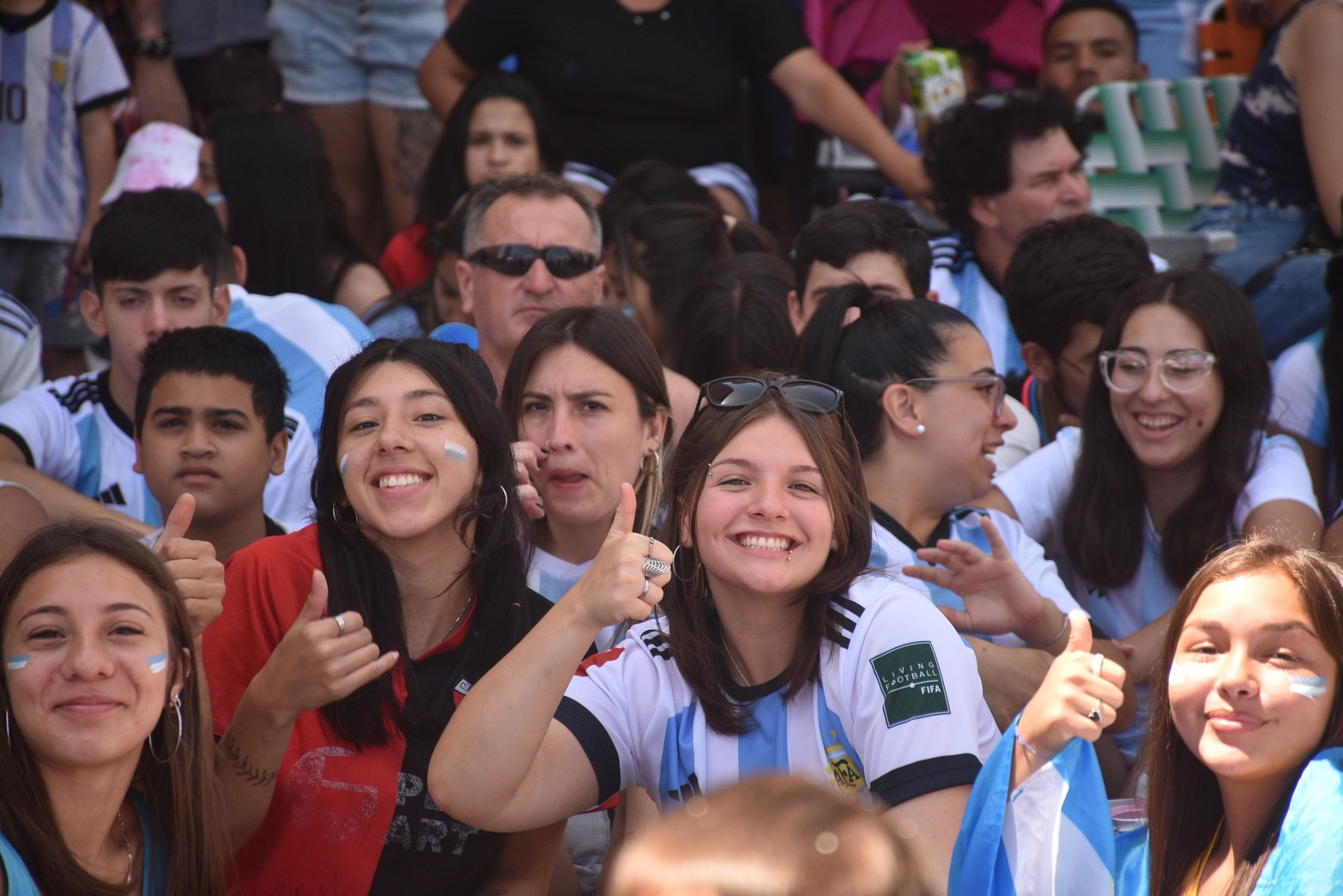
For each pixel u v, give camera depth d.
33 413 7.48
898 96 11.94
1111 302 7.61
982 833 4.01
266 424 6.69
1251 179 9.82
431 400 5.16
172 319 7.67
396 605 5.17
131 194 8.21
